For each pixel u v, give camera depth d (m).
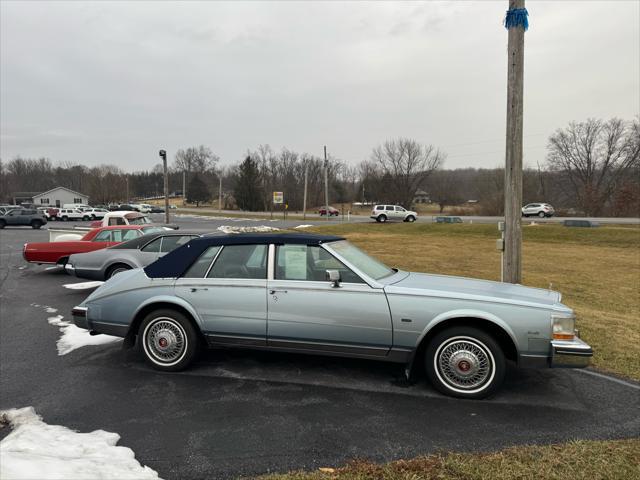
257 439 3.02
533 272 13.03
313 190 88.38
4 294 8.79
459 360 3.69
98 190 100.06
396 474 2.56
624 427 3.20
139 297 4.34
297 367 4.44
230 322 4.12
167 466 2.68
